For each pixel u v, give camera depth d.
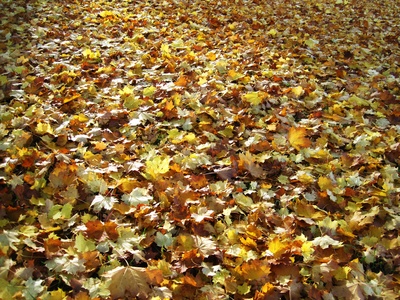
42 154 3.11
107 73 4.57
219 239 2.56
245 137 3.70
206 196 2.89
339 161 3.49
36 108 3.71
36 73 4.37
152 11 6.90
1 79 4.04
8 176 2.83
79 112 3.81
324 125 3.92
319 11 8.25
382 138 3.84
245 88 4.47
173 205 2.73
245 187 3.08
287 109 4.18
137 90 4.28
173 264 2.35
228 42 5.89
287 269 2.31
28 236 2.36
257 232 2.57
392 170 3.35
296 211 2.84
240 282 2.27
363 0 9.38
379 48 6.30
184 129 3.72
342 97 4.54
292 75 4.91
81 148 3.25
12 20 5.66
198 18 6.81
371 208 2.90
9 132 3.36
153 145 3.49
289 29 6.77
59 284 2.18
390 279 2.35
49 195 2.77
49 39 5.26
